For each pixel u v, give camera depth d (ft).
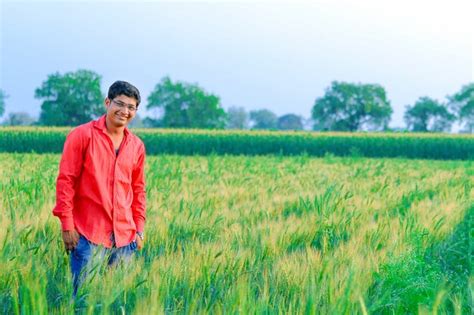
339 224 24.67
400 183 45.47
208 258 15.55
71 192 14.70
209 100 334.85
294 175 52.85
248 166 60.90
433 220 24.79
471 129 371.56
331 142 151.53
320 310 12.71
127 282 13.64
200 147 147.23
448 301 16.24
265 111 511.40
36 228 19.52
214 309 13.03
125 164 15.19
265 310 12.49
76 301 13.07
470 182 45.70
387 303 14.69
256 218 25.89
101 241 14.87
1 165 53.11
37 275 12.88
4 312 13.83
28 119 353.72
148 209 25.68
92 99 314.14
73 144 14.62
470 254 21.63
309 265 15.64
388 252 18.25
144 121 337.93
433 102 382.01
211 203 28.91
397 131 180.96
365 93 366.22
